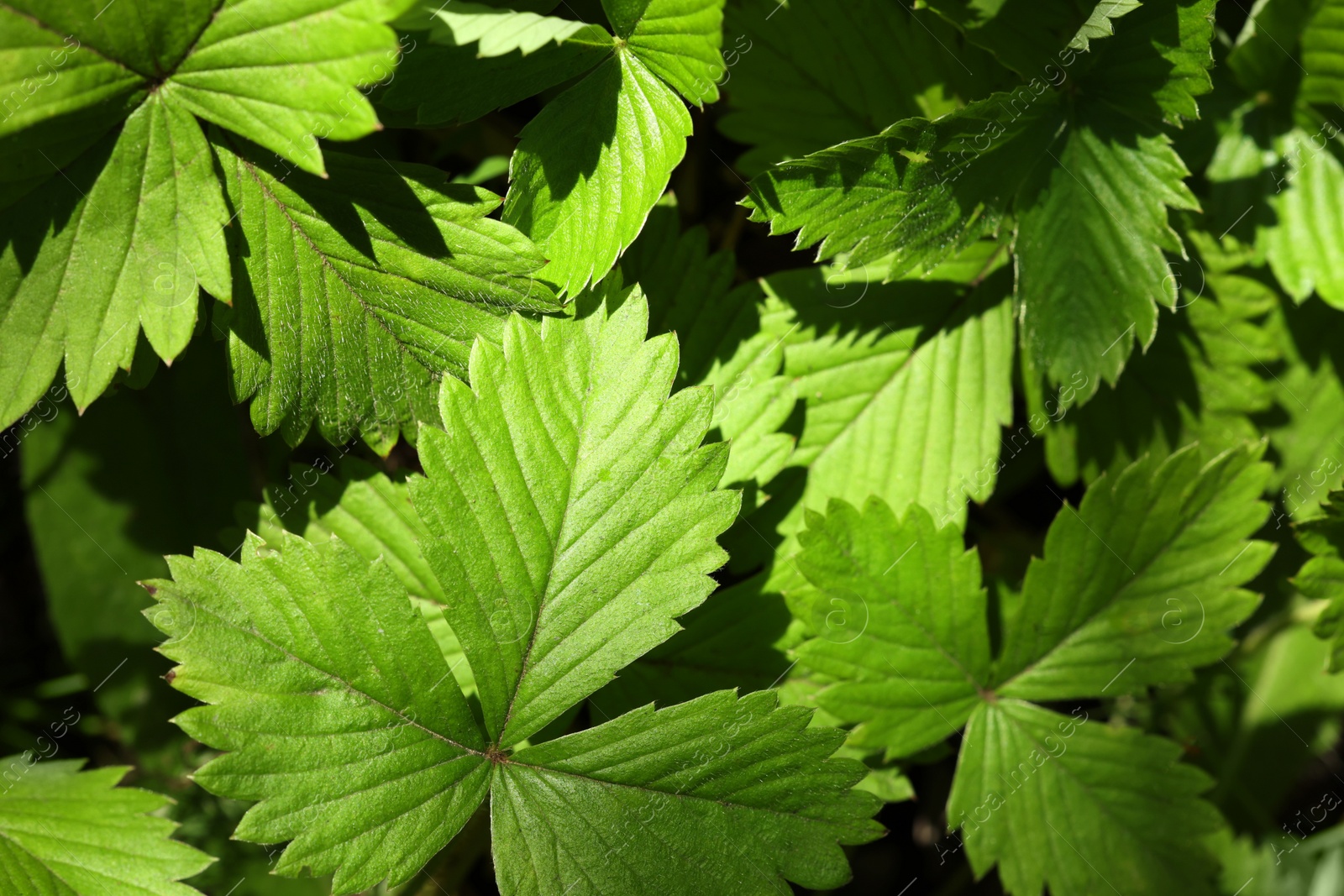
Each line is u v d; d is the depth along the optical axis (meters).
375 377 0.30
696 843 0.30
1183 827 0.33
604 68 0.30
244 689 0.29
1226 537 0.33
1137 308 0.32
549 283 0.30
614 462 0.30
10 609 0.38
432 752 0.30
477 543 0.29
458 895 0.34
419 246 0.30
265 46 0.29
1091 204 0.32
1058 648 0.33
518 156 0.30
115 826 0.31
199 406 0.36
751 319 0.32
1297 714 0.36
